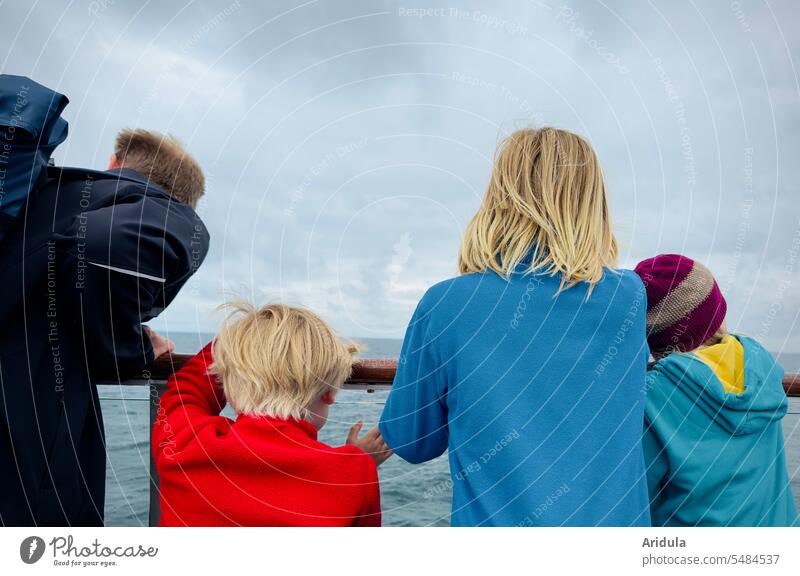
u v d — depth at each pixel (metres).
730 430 1.05
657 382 1.09
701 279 1.13
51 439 1.01
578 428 0.88
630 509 0.86
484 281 0.96
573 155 0.99
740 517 1.05
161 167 1.26
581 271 0.94
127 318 1.02
